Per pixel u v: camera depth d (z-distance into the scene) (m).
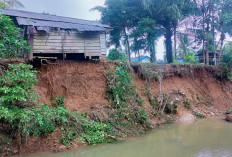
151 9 21.44
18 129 7.68
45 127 8.29
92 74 12.44
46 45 11.81
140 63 15.35
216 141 8.90
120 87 12.32
